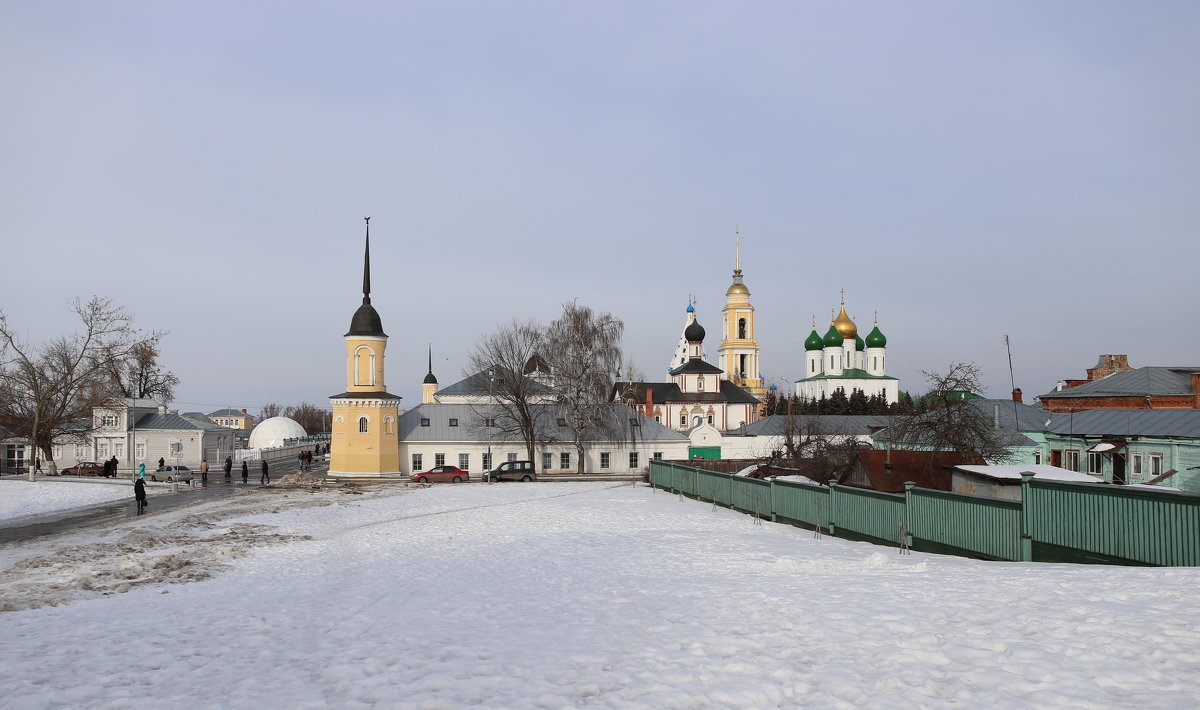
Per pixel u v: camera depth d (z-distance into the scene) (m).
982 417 46.94
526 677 10.34
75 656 12.43
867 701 8.75
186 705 9.71
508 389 82.00
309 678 10.78
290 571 24.00
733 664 10.38
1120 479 47.62
